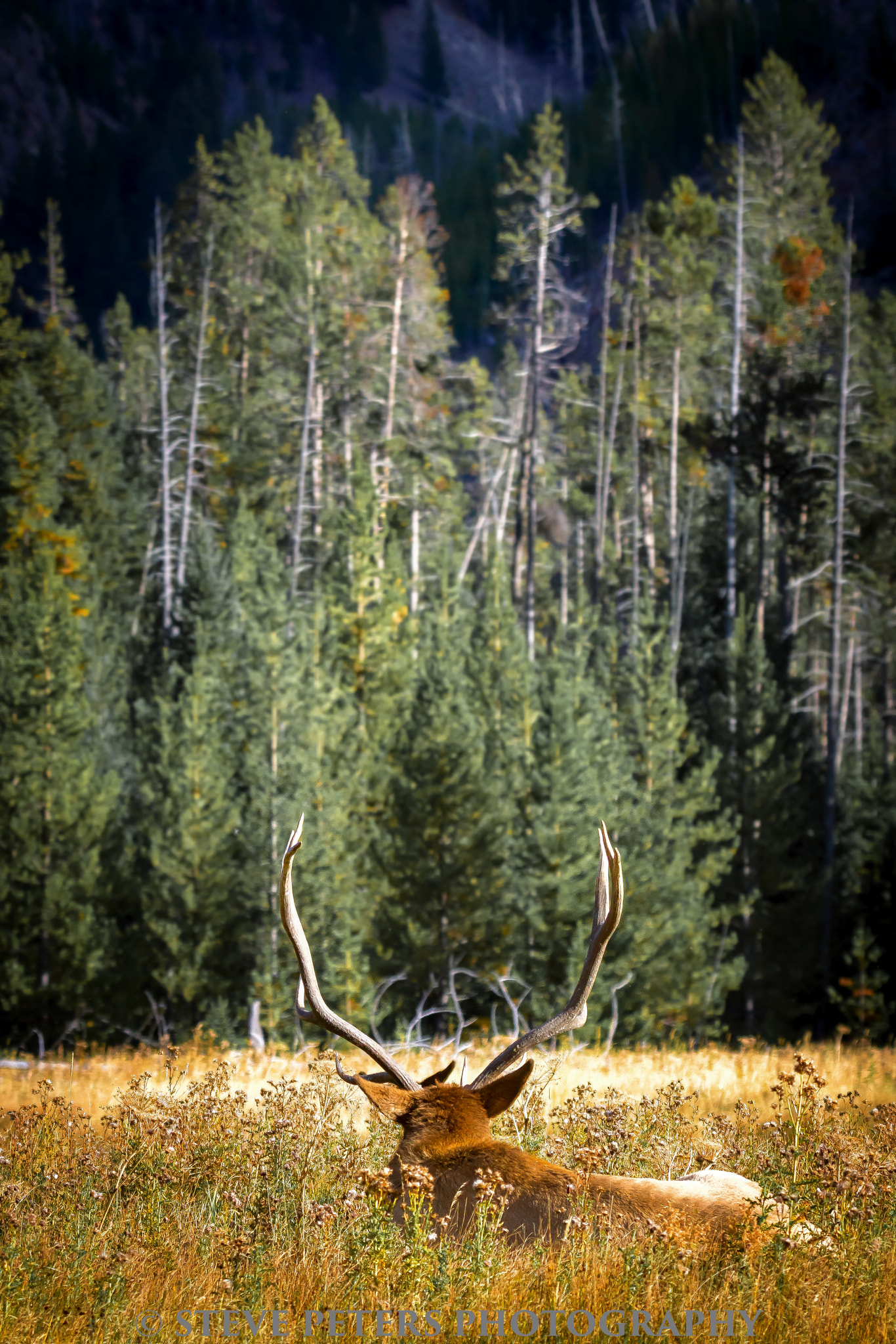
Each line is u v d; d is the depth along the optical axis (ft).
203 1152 45.39
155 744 281.33
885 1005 286.66
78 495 506.48
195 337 589.73
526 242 448.65
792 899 306.96
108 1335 29.04
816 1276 30.68
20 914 259.60
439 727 255.09
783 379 422.82
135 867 296.30
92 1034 260.01
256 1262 33.45
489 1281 29.81
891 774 325.62
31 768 266.57
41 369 542.16
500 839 262.06
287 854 39.65
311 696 279.90
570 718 250.16
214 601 359.25
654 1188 34.09
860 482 392.88
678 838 276.41
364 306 506.89
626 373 548.72
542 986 237.25
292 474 522.06
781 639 409.08
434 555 504.84
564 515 618.44
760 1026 299.17
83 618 383.45
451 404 599.16
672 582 481.46
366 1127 64.13
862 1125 57.82
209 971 260.42
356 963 239.09
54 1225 37.63
